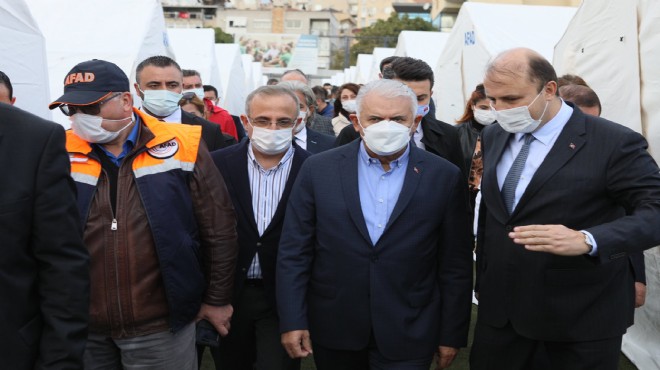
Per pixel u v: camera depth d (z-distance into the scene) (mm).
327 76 52719
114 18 7938
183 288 2342
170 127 2465
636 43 4207
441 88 9391
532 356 2469
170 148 2393
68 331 1711
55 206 1697
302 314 2395
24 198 1644
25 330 1687
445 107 9258
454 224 2438
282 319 2389
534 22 8172
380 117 2271
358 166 2449
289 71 5754
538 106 2184
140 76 4098
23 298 1678
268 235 2824
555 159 2229
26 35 4688
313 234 2488
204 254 2574
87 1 8039
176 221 2330
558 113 2293
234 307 2861
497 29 8109
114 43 7625
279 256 2484
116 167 2332
